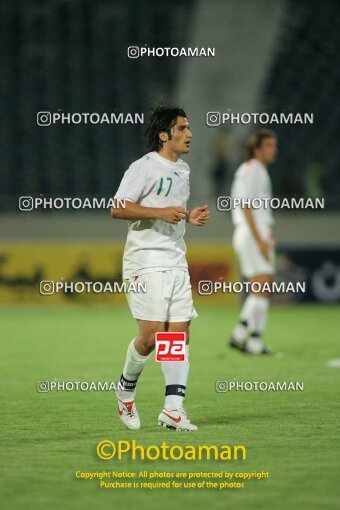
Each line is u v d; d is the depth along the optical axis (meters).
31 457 18.89
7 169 73.31
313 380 30.25
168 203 20.89
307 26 84.62
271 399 26.48
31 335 44.59
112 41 82.62
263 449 19.58
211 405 25.50
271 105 78.31
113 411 24.48
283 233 62.69
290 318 52.91
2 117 76.38
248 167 36.28
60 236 62.38
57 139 75.31
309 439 20.64
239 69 81.06
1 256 60.56
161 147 21.03
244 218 36.44
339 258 60.75
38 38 82.31
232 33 83.31
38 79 79.62
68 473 17.56
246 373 31.91
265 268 36.69
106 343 41.25
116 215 20.41
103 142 75.44
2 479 17.06
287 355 37.06
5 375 31.67
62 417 23.61
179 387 21.41
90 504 15.43
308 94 79.44
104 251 60.59
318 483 16.66
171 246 20.92
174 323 21.00
